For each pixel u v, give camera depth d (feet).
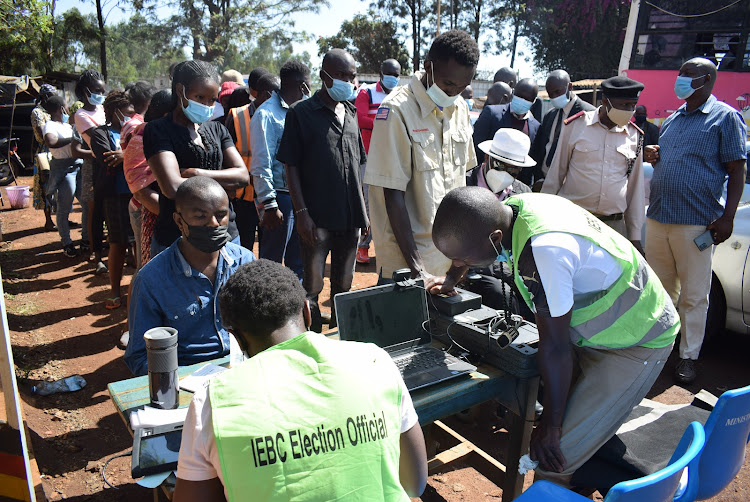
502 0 96.37
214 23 102.32
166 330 6.24
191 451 4.03
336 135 12.07
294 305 4.67
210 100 9.95
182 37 104.88
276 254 13.76
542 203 6.58
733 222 11.91
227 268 8.27
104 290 17.89
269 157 13.06
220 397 4.03
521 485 7.88
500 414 10.90
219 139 10.99
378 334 7.38
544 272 6.03
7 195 30.22
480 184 10.96
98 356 13.42
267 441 3.86
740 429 6.33
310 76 14.03
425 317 7.84
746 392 6.07
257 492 3.81
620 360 6.88
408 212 9.94
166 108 13.47
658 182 12.62
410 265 9.18
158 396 6.10
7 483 6.59
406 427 4.70
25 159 44.62
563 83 16.15
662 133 12.84
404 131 9.16
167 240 10.19
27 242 23.47
